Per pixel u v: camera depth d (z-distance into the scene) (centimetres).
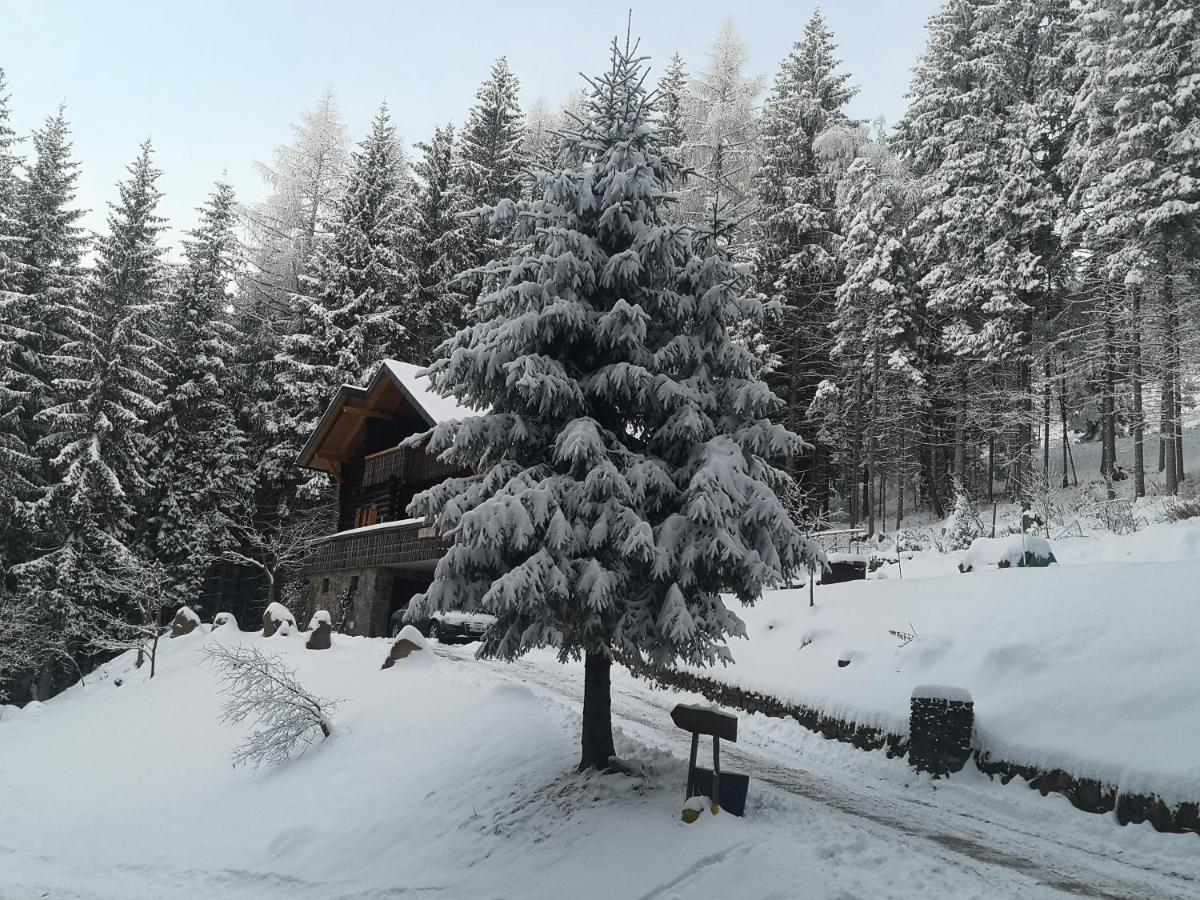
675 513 970
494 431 1006
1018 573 1532
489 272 1073
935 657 1340
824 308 3778
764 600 2081
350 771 1396
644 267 1031
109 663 3114
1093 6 3059
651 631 964
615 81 1105
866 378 3659
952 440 3756
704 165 3819
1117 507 2286
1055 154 3528
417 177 4362
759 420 1034
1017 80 3622
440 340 3897
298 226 5091
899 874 717
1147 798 854
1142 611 1183
